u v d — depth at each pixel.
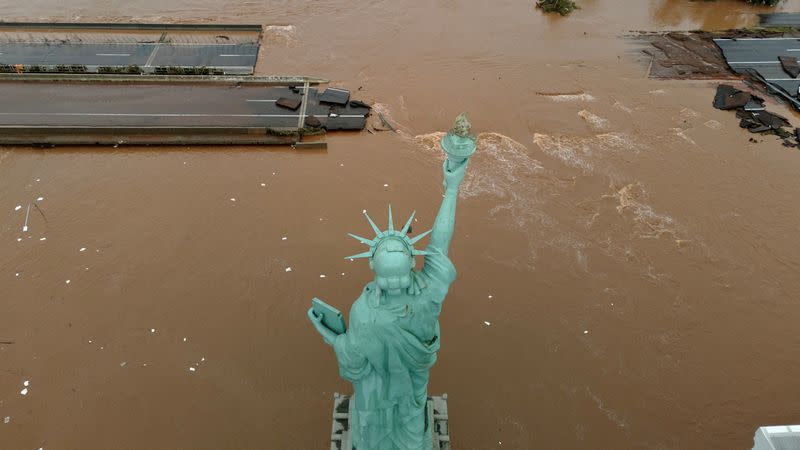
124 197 42.22
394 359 18.95
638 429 30.97
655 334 35.19
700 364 33.84
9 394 31.44
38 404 31.11
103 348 33.50
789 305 37.06
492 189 43.94
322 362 33.16
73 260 37.78
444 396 27.80
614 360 33.84
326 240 39.53
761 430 20.31
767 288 37.94
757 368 33.78
